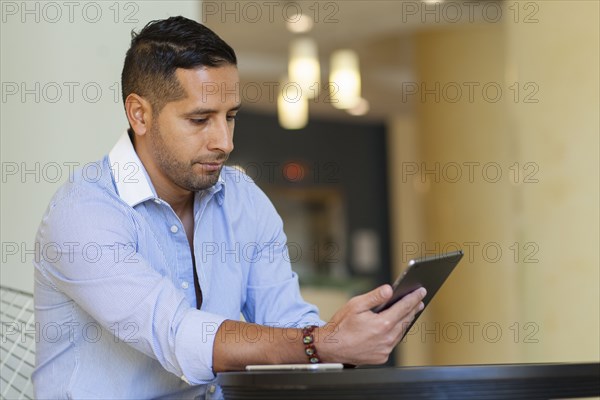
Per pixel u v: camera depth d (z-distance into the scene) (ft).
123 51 14.71
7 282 14.70
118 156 8.82
